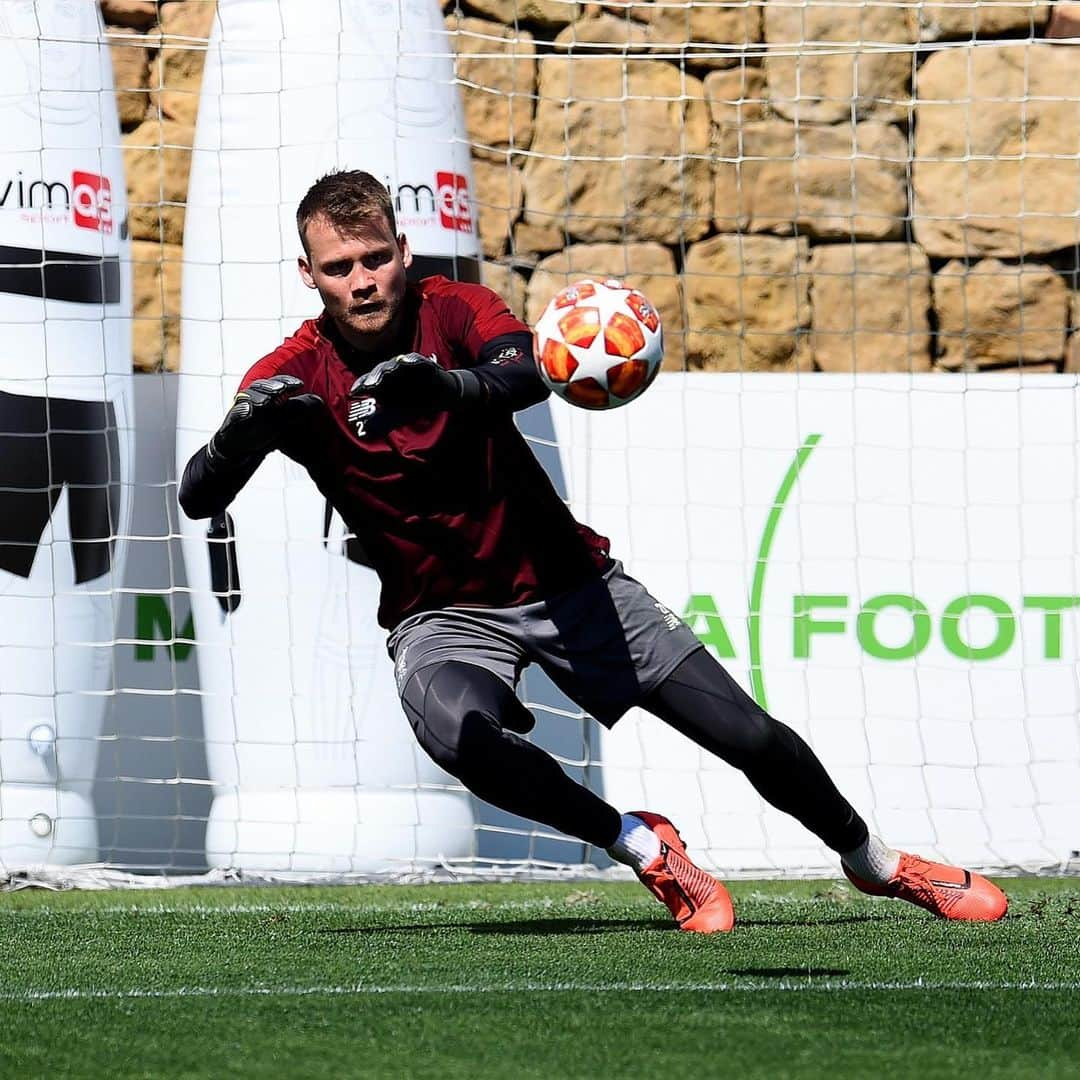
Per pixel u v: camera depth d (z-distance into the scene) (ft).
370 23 70.90
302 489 68.03
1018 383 70.79
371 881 65.62
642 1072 27.61
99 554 69.21
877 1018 32.09
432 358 35.83
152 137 91.25
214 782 68.39
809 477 70.74
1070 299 93.81
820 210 93.66
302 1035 30.89
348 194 38.75
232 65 71.20
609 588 41.78
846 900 54.70
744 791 69.21
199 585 69.21
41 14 70.38
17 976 38.81
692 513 70.79
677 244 93.20
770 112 94.12
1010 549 70.33
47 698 67.97
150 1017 32.86
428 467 39.96
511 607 41.34
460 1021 32.01
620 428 71.05
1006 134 93.61
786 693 69.82
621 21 94.02
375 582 68.18
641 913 51.93
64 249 69.05
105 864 68.69
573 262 92.73
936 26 94.17
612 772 69.26
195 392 70.74
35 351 68.08
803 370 93.50
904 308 93.71
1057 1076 27.35
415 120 70.79
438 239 70.69
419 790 68.08
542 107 92.99
